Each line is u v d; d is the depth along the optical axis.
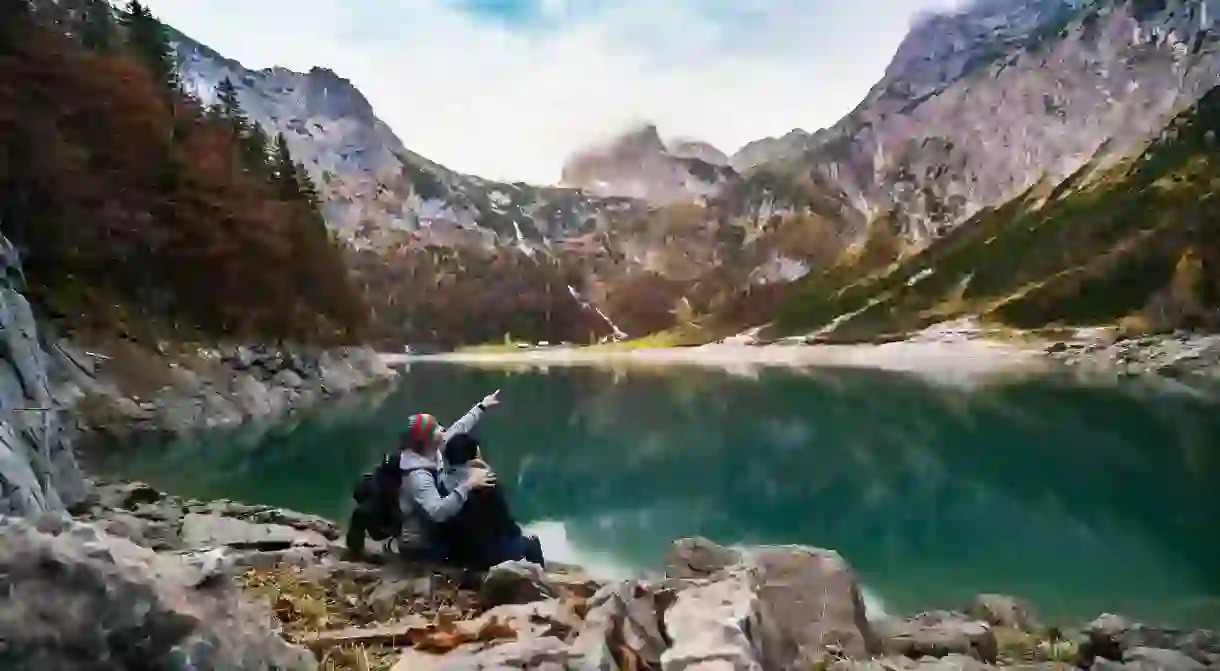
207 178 45.59
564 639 4.68
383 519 9.27
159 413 28.94
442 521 8.41
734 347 136.00
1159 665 5.87
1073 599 10.77
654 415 36.75
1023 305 95.19
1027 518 16.16
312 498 16.77
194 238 41.06
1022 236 121.38
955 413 35.47
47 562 2.34
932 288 123.44
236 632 2.77
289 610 6.45
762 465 23.08
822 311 138.88
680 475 21.53
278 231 50.84
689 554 7.45
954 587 11.27
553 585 7.40
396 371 75.50
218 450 23.84
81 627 2.30
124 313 33.53
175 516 12.08
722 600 4.78
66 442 12.65
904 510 17.11
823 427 31.66
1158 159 114.50
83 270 33.34
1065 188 135.88
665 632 4.48
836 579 6.67
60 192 33.50
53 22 43.41
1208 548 13.45
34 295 29.56
